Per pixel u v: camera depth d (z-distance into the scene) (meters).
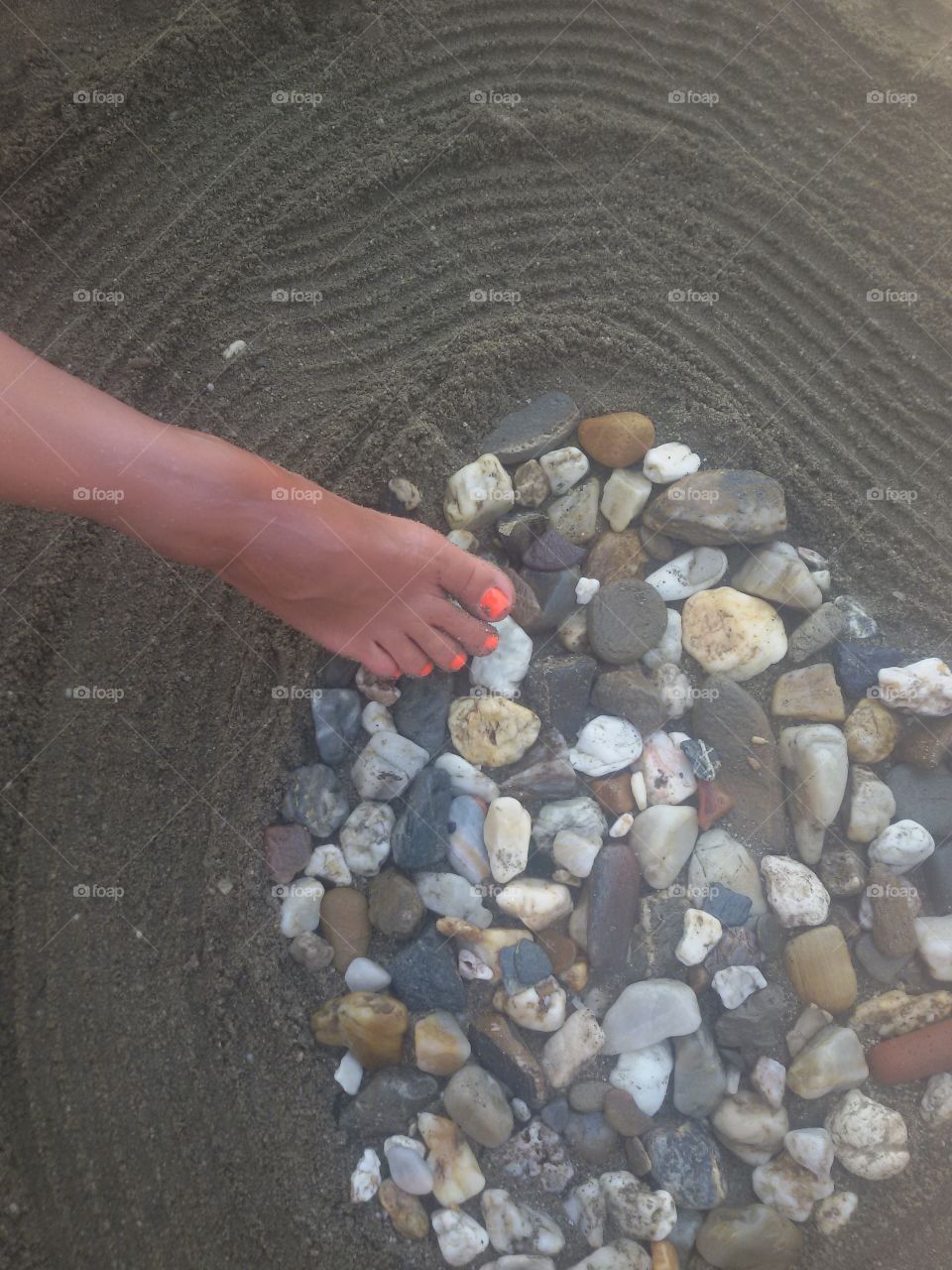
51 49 1.71
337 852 1.40
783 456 1.60
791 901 1.38
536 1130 1.32
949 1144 1.34
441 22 1.80
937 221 1.73
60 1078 1.30
